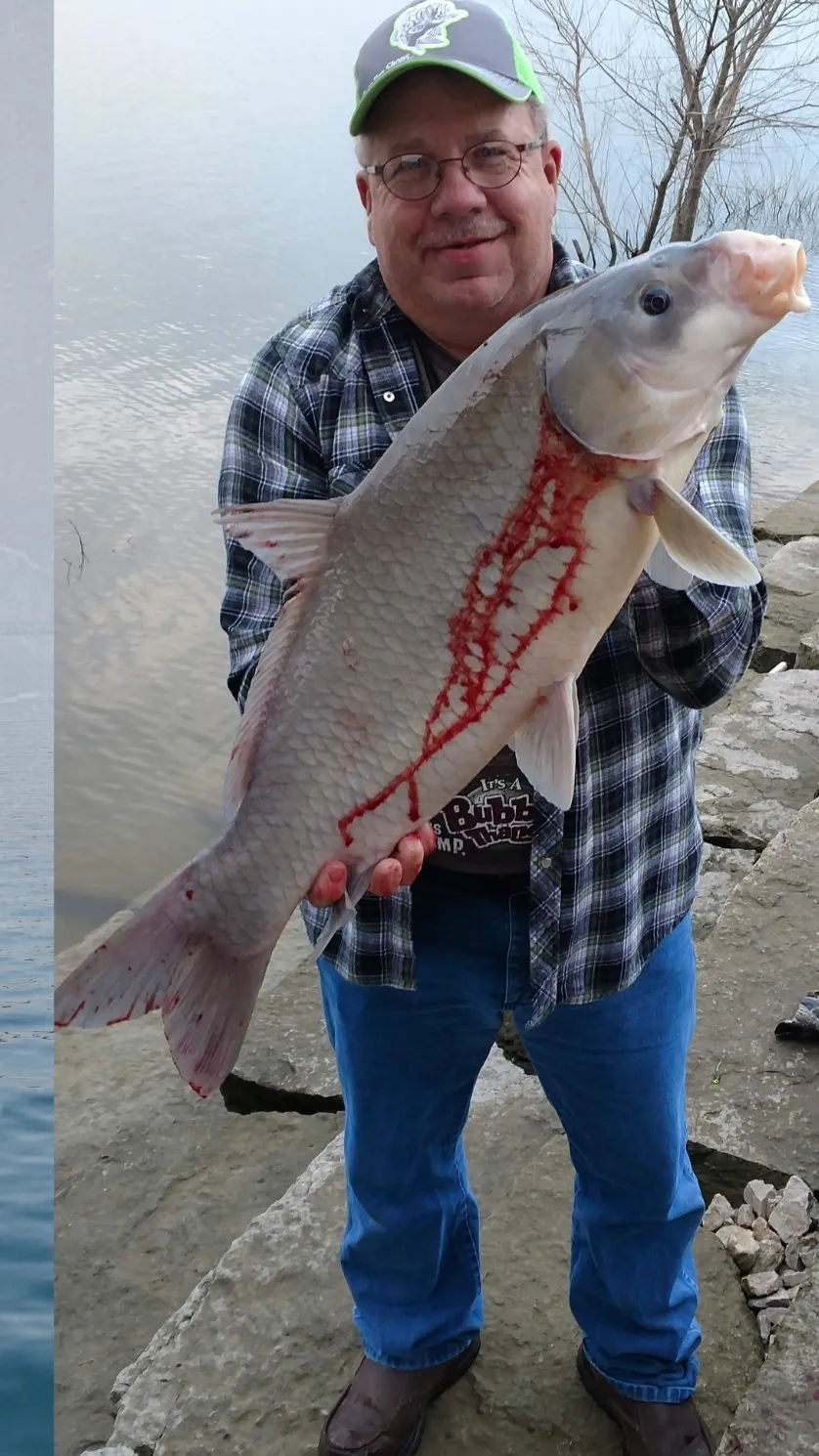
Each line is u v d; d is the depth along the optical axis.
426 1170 2.13
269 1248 2.76
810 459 9.63
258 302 8.45
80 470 7.20
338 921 1.60
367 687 1.54
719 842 4.18
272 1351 2.54
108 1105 3.54
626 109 11.16
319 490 1.86
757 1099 2.88
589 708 1.77
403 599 1.50
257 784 1.60
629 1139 2.01
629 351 1.32
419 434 1.48
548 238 1.78
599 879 1.84
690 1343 2.19
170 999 1.60
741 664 1.72
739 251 1.30
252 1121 3.40
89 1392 2.65
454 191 1.66
